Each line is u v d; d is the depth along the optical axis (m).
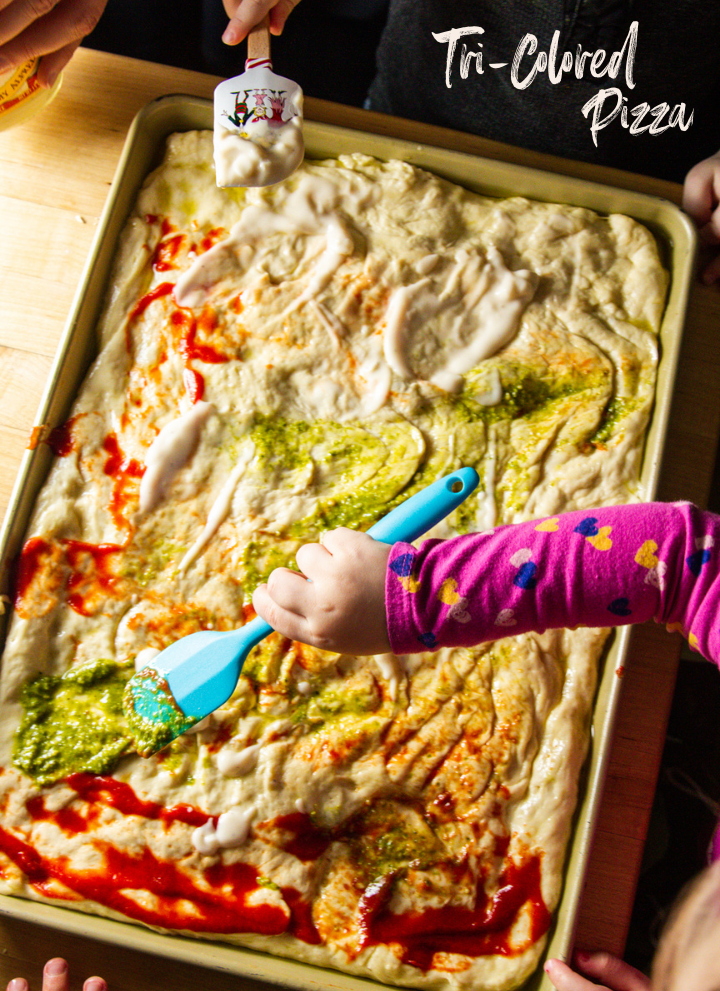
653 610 0.75
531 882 0.89
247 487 0.98
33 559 0.93
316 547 0.79
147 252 1.05
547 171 1.14
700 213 1.12
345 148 1.10
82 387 1.00
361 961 0.87
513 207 1.10
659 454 1.00
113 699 0.91
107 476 0.98
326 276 1.04
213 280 1.04
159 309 1.03
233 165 0.93
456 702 0.93
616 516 0.76
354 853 0.90
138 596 0.94
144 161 1.08
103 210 1.02
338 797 0.90
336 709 0.92
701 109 1.36
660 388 1.04
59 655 0.92
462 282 1.06
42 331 1.06
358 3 1.85
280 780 0.90
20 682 0.91
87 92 1.15
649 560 0.73
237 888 0.88
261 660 0.92
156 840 0.88
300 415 1.01
